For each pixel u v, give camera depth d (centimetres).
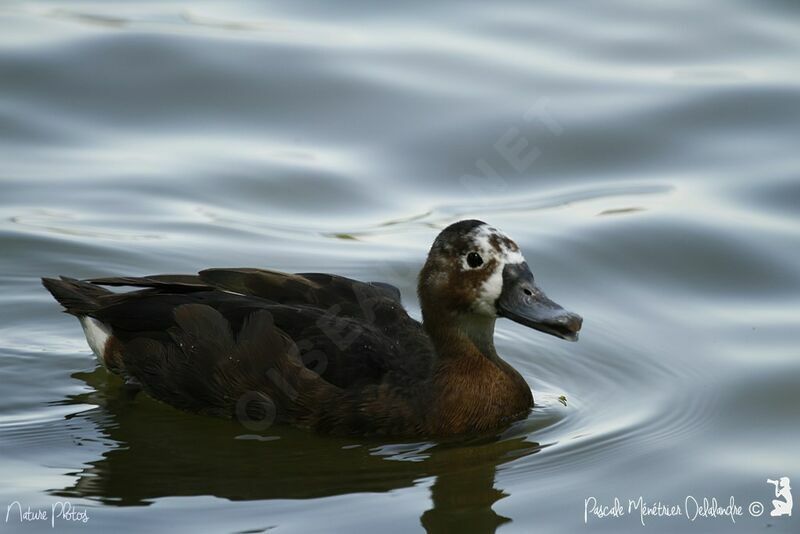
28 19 2006
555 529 1011
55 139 1750
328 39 1955
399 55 1906
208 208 1612
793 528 1016
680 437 1170
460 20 2009
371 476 1088
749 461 1127
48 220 1564
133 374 1228
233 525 995
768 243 1537
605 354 1345
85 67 1883
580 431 1182
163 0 2081
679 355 1334
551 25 1992
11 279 1452
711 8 2028
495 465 1117
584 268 1506
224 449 1138
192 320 1189
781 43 1945
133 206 1606
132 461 1111
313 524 1000
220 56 1909
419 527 1001
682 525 1020
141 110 1814
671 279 1488
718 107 1802
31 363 1297
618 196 1648
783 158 1709
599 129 1766
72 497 1038
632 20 2003
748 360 1316
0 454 1118
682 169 1702
